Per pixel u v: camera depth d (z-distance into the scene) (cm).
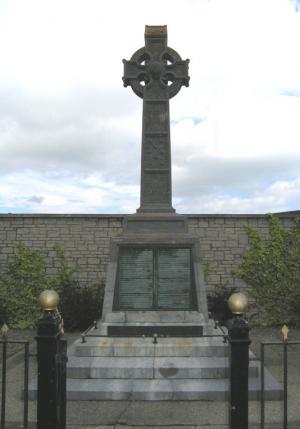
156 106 872
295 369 794
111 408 577
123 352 704
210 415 551
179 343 716
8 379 723
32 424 521
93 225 1420
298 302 1364
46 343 402
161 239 793
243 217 1416
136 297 780
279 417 542
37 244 1418
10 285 1407
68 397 608
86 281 1407
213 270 1403
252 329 1331
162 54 880
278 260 1391
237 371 403
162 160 862
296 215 1411
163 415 552
